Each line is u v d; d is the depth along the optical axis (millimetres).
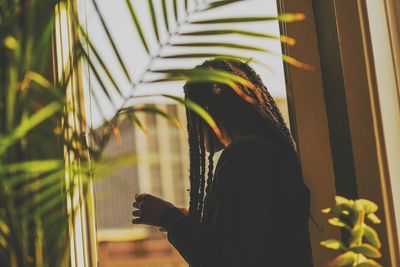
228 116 1611
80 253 1831
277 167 1514
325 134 1909
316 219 1885
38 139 1314
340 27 1792
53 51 1842
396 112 1742
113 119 1242
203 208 1581
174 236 1514
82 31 1253
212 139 1630
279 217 1488
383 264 1706
